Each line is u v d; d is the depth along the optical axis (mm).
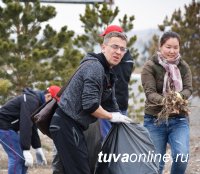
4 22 13445
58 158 6996
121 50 6602
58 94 6844
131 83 16578
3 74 13172
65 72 13484
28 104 8594
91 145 6965
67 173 6633
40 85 13117
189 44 19125
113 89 6949
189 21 19219
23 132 8531
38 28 13750
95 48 15711
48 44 13727
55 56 13773
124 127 6891
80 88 6504
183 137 7965
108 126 7812
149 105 8164
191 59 19031
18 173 8820
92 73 6430
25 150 8664
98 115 6562
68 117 6562
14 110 8797
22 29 13602
